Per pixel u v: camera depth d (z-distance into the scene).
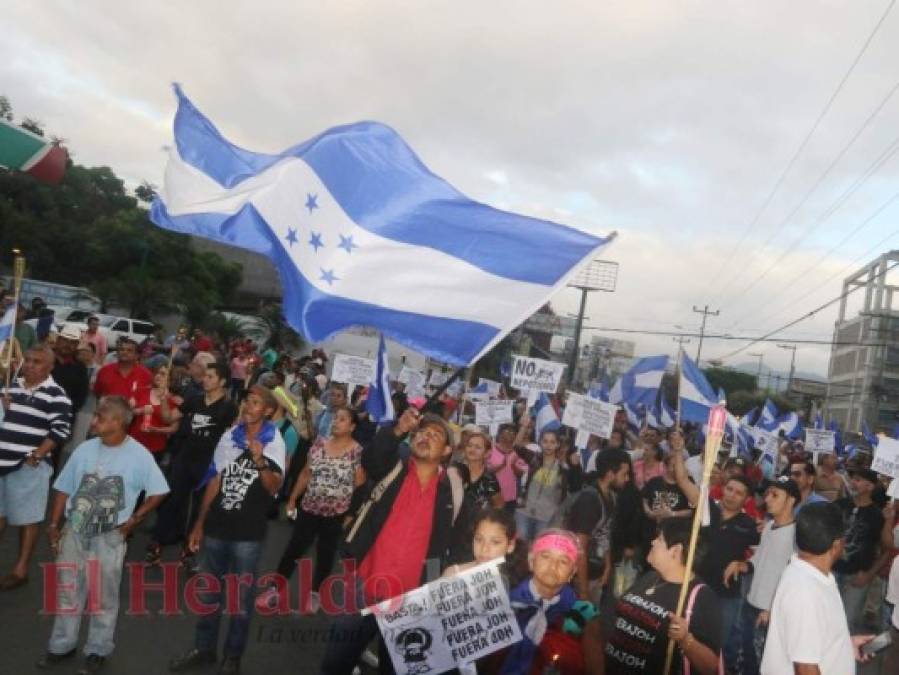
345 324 5.12
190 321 43.69
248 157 5.42
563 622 4.05
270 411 5.88
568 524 5.99
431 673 4.16
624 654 4.12
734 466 9.05
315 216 5.23
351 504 7.29
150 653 5.93
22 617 6.21
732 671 6.67
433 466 5.16
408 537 4.99
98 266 44.50
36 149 5.88
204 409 8.22
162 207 5.39
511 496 9.13
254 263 60.19
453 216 5.32
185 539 8.27
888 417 72.94
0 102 39.75
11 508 6.73
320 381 18.45
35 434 6.71
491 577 4.18
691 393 12.45
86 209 45.88
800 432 24.66
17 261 7.53
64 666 5.46
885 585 8.62
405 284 5.23
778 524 6.52
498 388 18.36
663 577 4.17
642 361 16.30
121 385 8.82
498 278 5.27
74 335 10.55
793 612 3.89
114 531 5.52
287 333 46.12
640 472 10.19
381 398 7.62
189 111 5.49
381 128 5.38
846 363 83.69
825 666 3.85
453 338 5.21
